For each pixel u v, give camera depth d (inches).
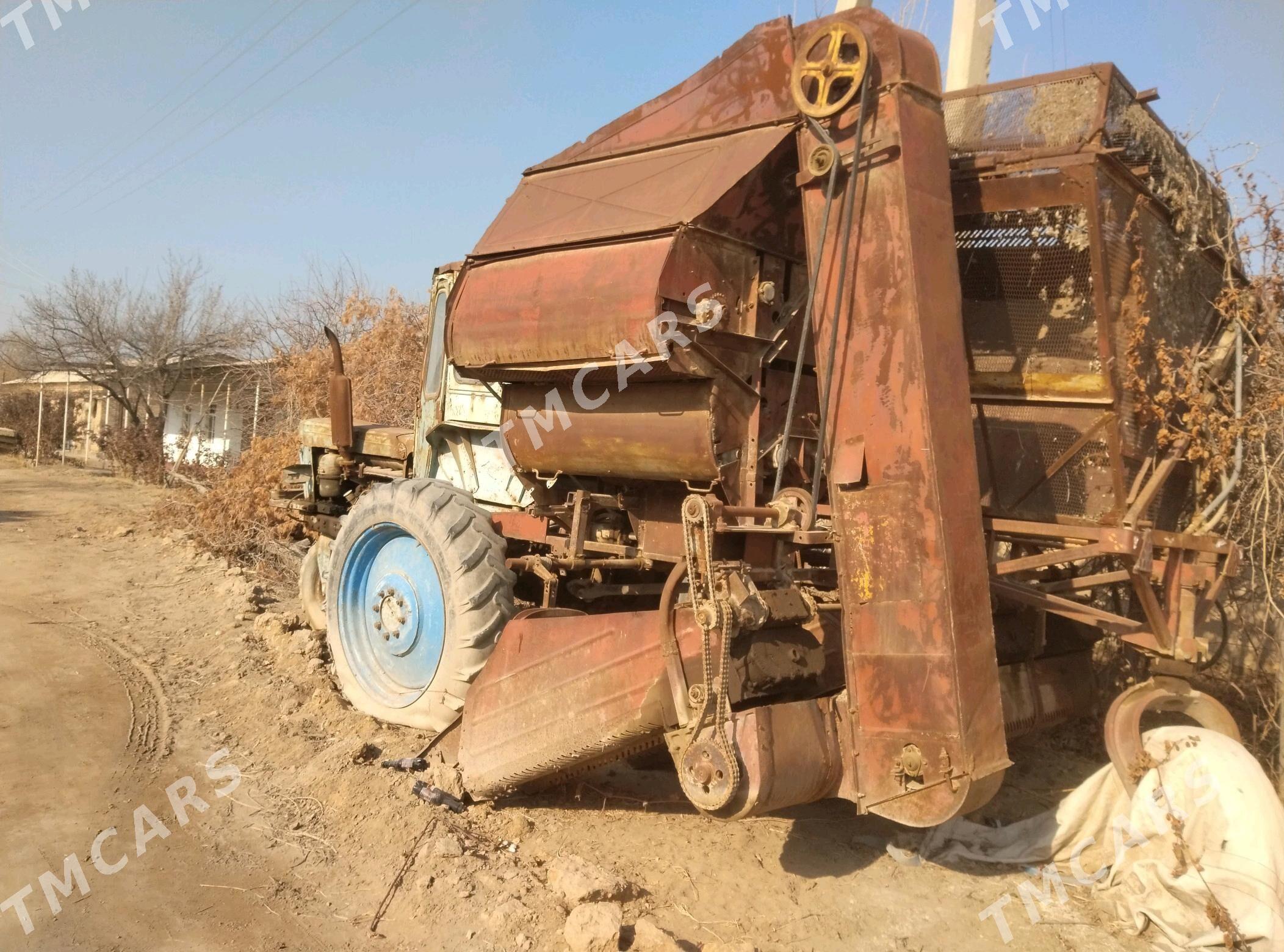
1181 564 152.4
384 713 205.0
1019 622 178.4
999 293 158.9
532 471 193.2
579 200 174.1
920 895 143.8
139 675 236.7
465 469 243.9
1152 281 157.8
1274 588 180.9
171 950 122.8
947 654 122.9
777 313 166.4
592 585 200.2
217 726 206.4
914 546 126.4
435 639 200.2
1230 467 169.3
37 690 219.1
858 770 132.7
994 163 150.2
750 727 128.6
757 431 161.2
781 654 151.1
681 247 148.0
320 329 713.0
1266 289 170.7
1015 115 151.1
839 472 134.0
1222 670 205.0
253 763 186.1
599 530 191.0
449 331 185.2
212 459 700.0
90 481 852.0
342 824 161.6
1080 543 153.4
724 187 146.9
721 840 160.1
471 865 144.8
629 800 176.6
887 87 131.3
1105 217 144.1
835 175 135.3
